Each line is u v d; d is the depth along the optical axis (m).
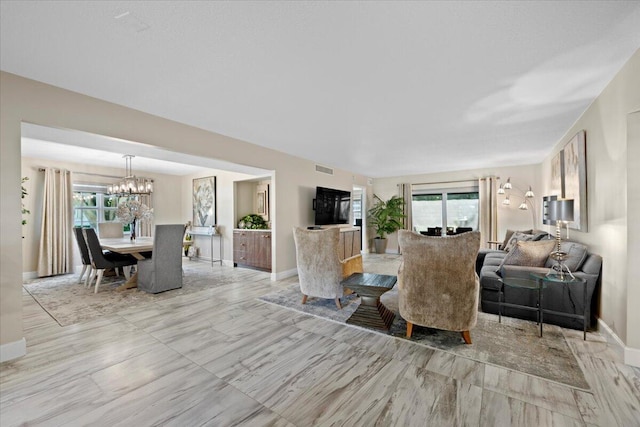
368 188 8.35
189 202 7.34
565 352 2.30
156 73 2.25
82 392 1.81
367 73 2.25
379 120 3.36
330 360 2.21
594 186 2.85
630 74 2.07
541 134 3.96
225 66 2.14
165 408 1.67
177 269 4.31
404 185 7.95
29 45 1.85
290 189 5.27
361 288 2.83
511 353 2.29
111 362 2.18
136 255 4.39
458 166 6.58
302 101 2.80
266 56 2.01
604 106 2.57
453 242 2.31
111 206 6.27
